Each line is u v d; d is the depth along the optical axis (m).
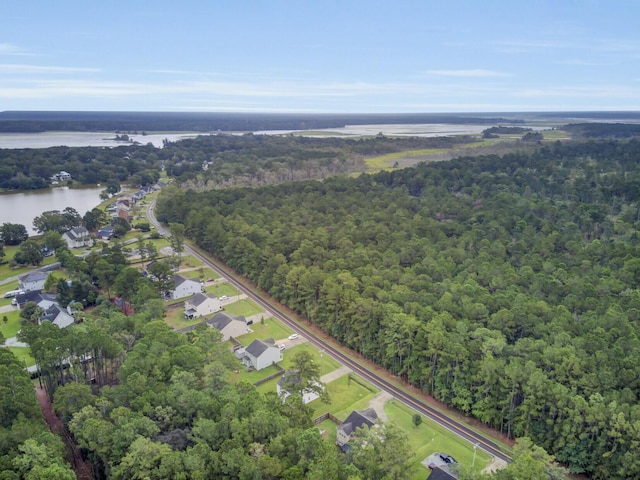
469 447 78.25
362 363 104.31
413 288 114.00
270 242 144.12
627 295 108.88
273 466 59.31
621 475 67.62
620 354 82.38
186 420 70.69
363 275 118.75
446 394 87.81
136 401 71.88
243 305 131.50
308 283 118.94
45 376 85.75
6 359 81.00
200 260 164.75
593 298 106.81
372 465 61.25
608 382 75.31
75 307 120.00
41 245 170.75
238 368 97.94
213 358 91.25
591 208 179.25
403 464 63.16
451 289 110.00
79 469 71.19
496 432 82.62
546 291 113.25
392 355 96.50
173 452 61.16
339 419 84.56
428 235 154.50
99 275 127.69
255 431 65.62
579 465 71.31
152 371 80.44
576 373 77.88
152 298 115.50
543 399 75.38
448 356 86.00
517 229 160.25
